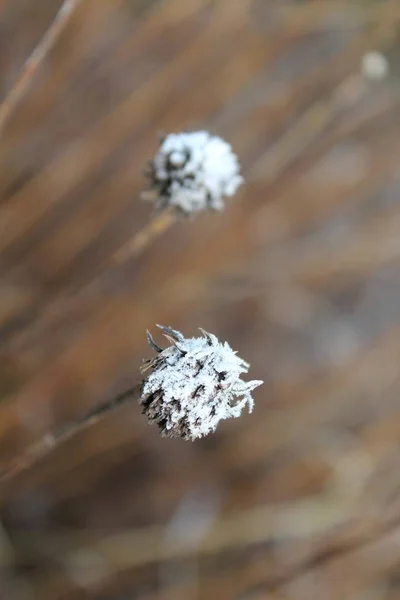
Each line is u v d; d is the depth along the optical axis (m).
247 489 0.44
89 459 0.42
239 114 0.44
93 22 0.40
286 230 0.45
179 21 0.40
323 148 0.45
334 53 0.48
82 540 0.39
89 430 0.41
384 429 0.44
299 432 0.44
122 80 0.42
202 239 0.43
